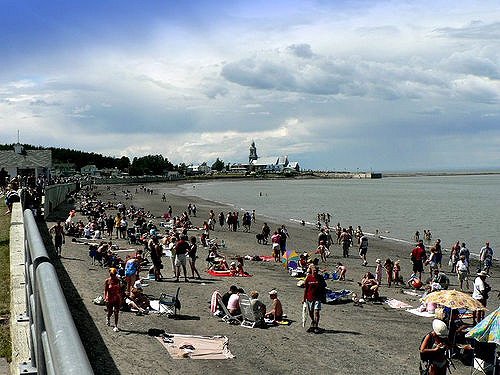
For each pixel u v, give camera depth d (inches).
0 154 2534.5
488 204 3873.0
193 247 889.5
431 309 724.7
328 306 759.7
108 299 535.8
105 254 886.4
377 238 1908.2
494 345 480.7
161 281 851.4
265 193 5639.8
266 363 490.6
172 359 471.5
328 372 478.9
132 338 515.8
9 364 249.9
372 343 577.3
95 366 431.2
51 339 83.9
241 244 1528.1
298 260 1050.1
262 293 818.2
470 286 1034.7
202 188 6929.1
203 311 665.6
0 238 663.1
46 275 117.9
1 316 322.0
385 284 987.3
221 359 489.1
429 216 2893.7
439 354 402.3
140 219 1571.1
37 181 2039.9
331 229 2143.2
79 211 1978.3
